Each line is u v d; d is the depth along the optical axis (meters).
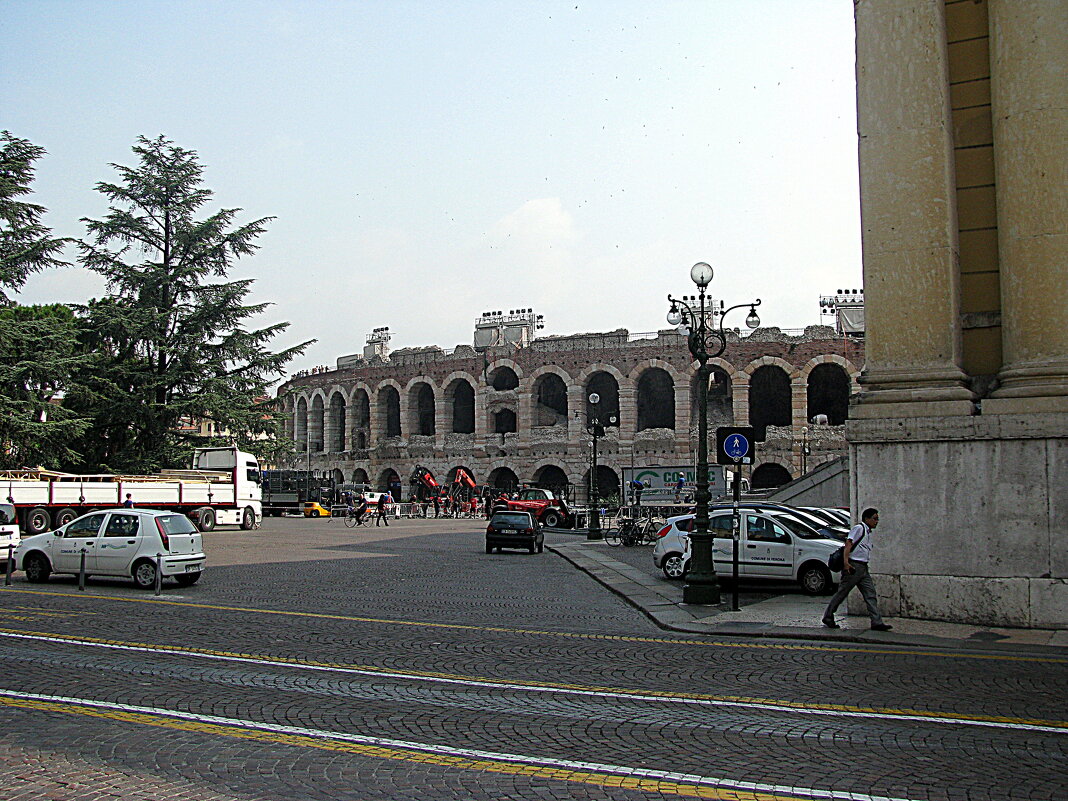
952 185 17.41
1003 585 16.03
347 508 68.12
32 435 47.06
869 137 17.66
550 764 8.17
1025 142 16.34
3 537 28.75
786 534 22.45
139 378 56.09
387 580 25.53
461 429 86.88
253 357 58.69
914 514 16.81
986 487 16.28
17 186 47.53
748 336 68.12
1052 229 16.09
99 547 23.11
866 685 11.66
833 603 16.25
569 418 73.94
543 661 13.39
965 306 17.55
